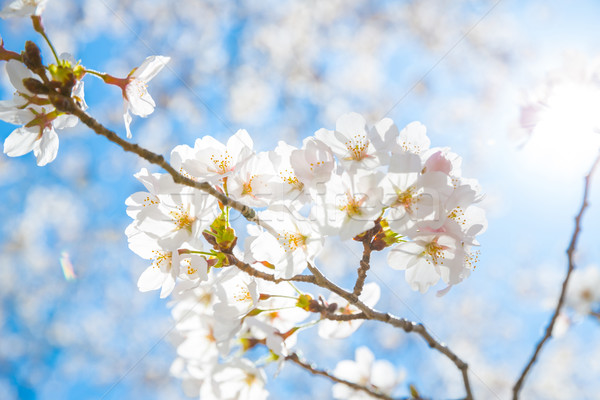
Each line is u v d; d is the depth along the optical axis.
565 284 0.42
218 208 0.38
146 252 0.38
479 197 0.37
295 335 0.40
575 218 0.43
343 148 0.37
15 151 0.37
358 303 0.37
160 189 0.36
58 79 0.34
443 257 0.37
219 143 0.38
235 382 0.41
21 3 0.34
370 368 0.49
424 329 0.40
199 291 0.43
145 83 0.38
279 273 0.36
